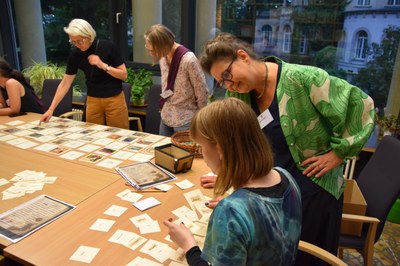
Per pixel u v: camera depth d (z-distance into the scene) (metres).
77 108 4.13
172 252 1.13
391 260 2.25
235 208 0.76
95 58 2.55
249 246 0.76
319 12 3.01
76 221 1.30
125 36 3.95
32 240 1.18
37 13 4.50
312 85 1.25
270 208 0.79
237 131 0.79
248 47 1.31
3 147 2.12
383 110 3.02
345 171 2.70
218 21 3.49
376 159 1.92
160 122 2.88
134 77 3.73
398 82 2.86
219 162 0.84
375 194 1.81
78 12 4.19
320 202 1.35
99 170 1.79
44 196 1.49
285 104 1.29
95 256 1.10
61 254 1.11
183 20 3.53
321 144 1.34
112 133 2.44
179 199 1.49
